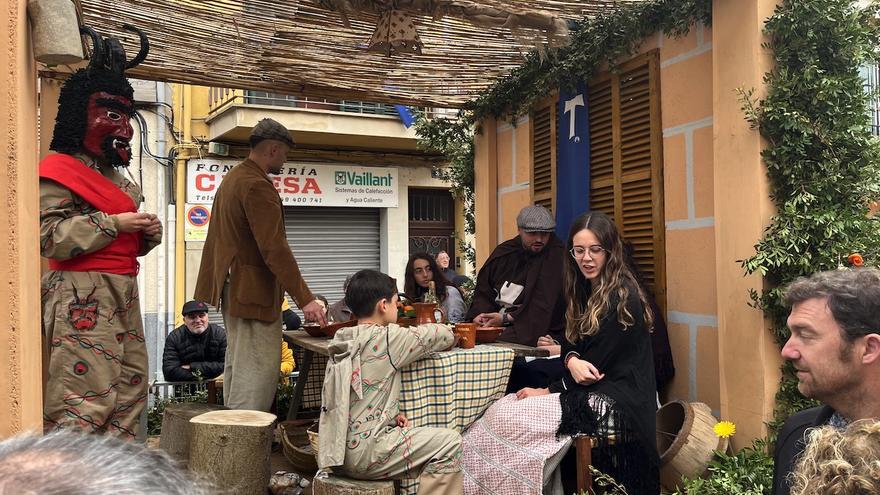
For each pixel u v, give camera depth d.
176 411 3.54
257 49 4.48
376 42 3.61
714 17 3.15
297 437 3.99
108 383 2.61
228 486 2.88
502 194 5.39
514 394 3.12
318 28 4.34
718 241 3.12
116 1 3.88
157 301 8.83
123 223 2.63
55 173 2.56
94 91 2.69
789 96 2.87
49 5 2.06
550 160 4.73
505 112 5.21
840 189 2.87
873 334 1.40
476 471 2.85
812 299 1.48
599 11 3.69
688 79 3.51
